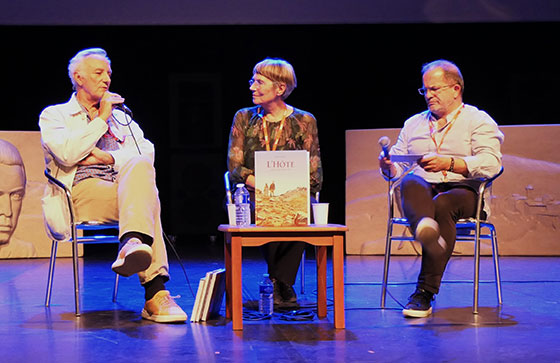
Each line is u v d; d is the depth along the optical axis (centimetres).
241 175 315
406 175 296
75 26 748
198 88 794
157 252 267
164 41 773
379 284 370
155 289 269
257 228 245
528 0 673
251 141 319
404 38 765
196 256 552
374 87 779
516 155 523
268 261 307
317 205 260
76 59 300
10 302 316
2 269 452
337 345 224
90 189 287
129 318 273
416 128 321
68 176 287
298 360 204
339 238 248
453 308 293
